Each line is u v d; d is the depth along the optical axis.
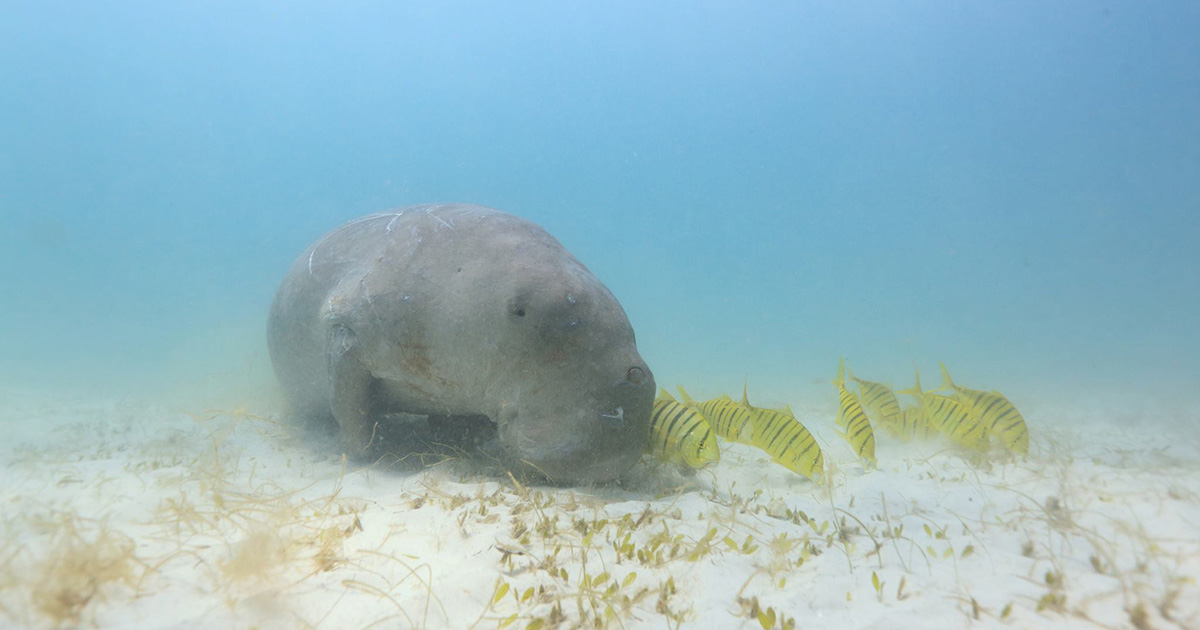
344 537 2.95
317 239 5.98
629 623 2.28
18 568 2.39
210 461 4.58
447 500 3.58
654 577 2.64
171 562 2.59
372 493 3.83
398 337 4.34
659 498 3.90
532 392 3.93
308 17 85.56
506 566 2.68
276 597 2.31
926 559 2.85
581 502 3.63
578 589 2.47
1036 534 3.19
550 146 99.06
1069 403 9.77
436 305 4.25
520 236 4.46
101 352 17.28
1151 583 2.54
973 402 5.34
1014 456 5.14
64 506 3.30
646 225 101.50
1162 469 4.77
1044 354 20.28
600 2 84.31
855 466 5.23
